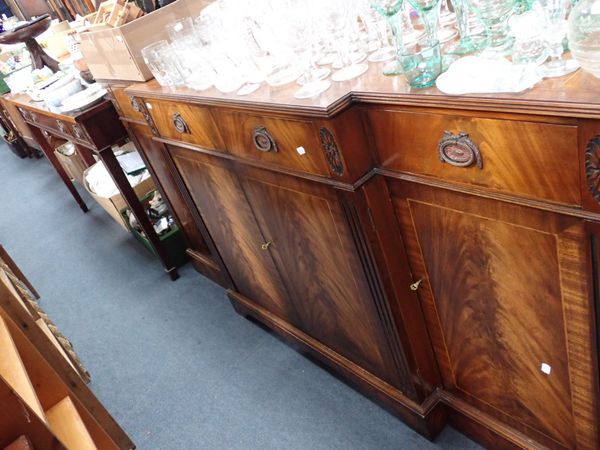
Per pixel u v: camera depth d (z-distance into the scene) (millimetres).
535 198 753
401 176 946
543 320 914
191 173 1653
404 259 1121
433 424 1356
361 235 1054
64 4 3660
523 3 846
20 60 3475
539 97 662
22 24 2750
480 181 813
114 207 2658
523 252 853
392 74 915
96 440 1356
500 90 715
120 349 2133
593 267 750
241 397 1724
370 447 1426
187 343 2045
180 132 1508
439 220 967
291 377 1727
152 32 1547
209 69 1348
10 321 1247
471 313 1068
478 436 1316
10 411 919
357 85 929
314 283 1410
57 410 1299
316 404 1603
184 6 1581
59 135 2605
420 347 1250
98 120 2080
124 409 1835
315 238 1251
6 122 4824
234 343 1960
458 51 904
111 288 2570
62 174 3398
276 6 1045
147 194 2617
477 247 933
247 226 1543
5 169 5062
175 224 2398
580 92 636
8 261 2555
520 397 1114
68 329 2361
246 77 1235
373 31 1087
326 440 1486
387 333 1223
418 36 939
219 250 1891
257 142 1178
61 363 1473
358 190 991
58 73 2609
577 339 869
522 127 699
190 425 1691
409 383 1299
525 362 1027
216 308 2176
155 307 2316
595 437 986
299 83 1063
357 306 1284
